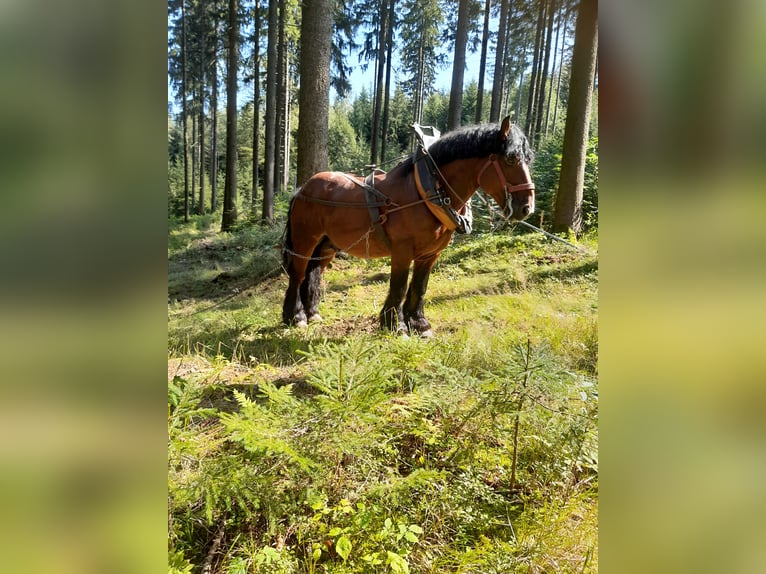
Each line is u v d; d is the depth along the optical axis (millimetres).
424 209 3564
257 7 16359
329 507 1712
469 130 3414
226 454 1786
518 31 16156
